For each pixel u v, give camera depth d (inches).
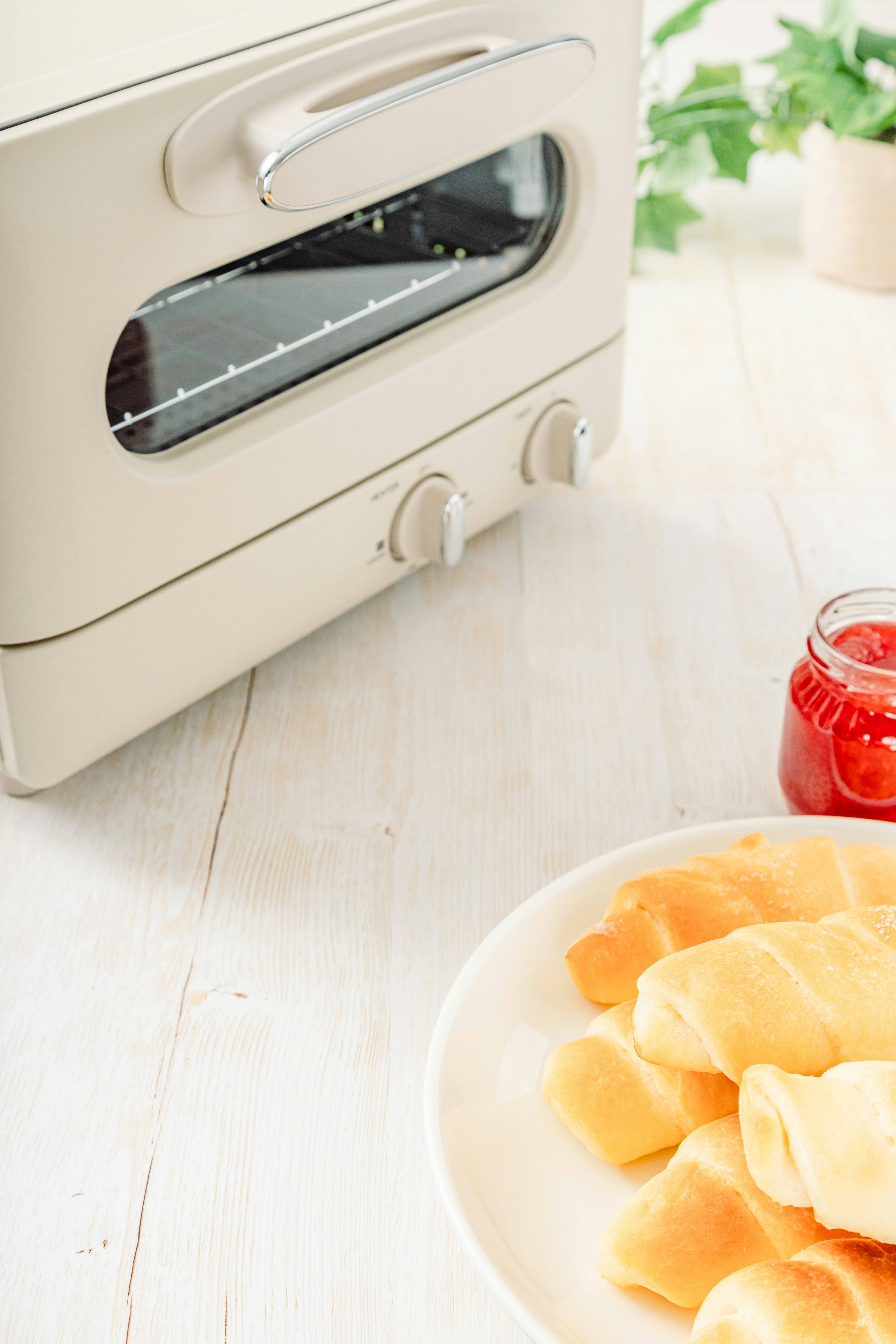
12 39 17.6
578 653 25.8
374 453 22.7
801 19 49.7
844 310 37.4
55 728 19.8
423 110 18.7
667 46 50.5
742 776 23.0
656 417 33.0
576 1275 14.6
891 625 21.1
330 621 25.1
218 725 24.0
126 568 19.3
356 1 19.1
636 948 16.9
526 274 24.9
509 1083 16.6
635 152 24.9
